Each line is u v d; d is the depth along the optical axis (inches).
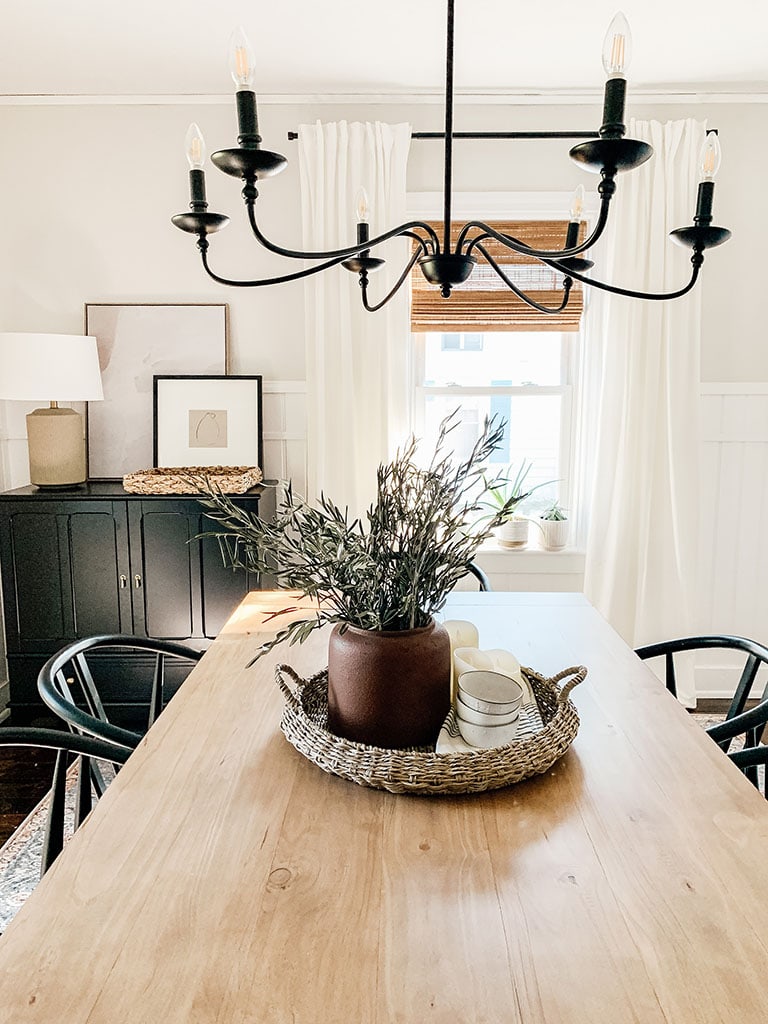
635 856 41.4
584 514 142.6
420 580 49.8
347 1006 31.0
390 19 103.2
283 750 53.5
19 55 116.0
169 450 137.9
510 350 143.3
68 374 122.0
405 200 131.6
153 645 73.9
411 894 38.1
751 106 131.5
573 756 53.0
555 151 133.7
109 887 38.4
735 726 60.7
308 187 131.0
